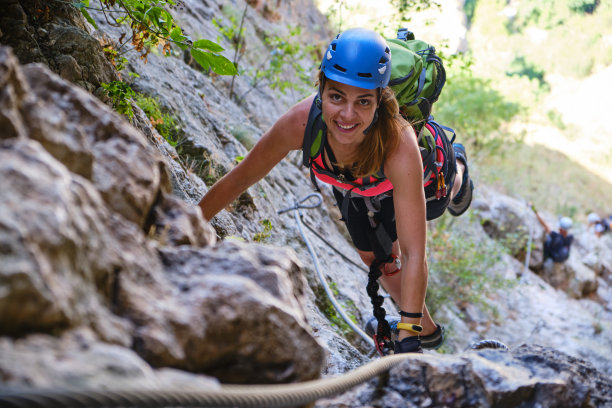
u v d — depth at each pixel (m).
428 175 3.12
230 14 8.46
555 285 10.64
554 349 2.21
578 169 17.95
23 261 1.23
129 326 1.47
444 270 7.72
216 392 1.31
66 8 3.48
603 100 26.41
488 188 11.75
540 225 11.17
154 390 1.20
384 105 2.51
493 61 30.36
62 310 1.29
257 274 1.73
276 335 1.66
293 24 10.91
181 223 1.83
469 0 33.28
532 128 19.84
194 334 1.54
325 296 4.93
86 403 1.10
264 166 2.99
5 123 1.46
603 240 13.41
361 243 3.41
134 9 3.42
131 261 1.56
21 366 1.19
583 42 30.66
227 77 7.18
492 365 2.05
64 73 3.13
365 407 1.97
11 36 2.90
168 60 5.70
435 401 2.00
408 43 3.11
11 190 1.29
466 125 12.48
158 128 4.43
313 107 2.67
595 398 2.06
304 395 1.52
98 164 1.68
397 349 2.56
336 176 2.78
